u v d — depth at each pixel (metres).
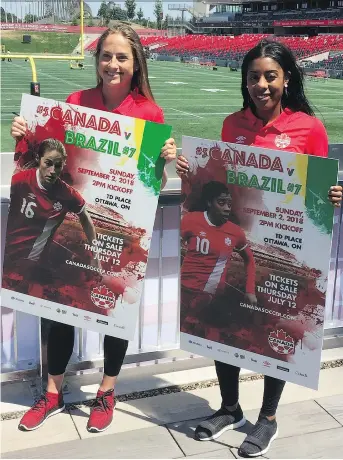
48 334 2.65
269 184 2.21
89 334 3.02
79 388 2.92
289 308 2.29
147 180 2.31
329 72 35.91
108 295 2.46
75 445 2.50
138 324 3.06
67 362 2.67
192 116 17.33
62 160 2.37
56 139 2.36
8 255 2.51
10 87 22.59
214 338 2.47
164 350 3.07
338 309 3.40
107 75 2.35
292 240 2.22
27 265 2.50
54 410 2.69
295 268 2.24
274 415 2.54
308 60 43.09
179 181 3.12
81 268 2.46
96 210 2.39
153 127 2.25
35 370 2.93
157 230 2.98
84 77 27.83
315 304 2.24
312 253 2.19
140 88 2.45
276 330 2.34
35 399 2.82
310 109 2.38
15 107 16.83
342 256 3.31
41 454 2.44
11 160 2.96
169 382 3.01
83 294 2.48
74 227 2.43
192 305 2.47
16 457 2.41
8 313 2.88
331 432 2.62
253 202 2.26
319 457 2.46
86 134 2.32
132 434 2.59
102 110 2.42
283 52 2.24
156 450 2.48
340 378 3.07
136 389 2.94
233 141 2.41
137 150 2.29
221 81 30.39
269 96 2.26
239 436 2.59
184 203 2.39
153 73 34.91
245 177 2.25
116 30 2.33
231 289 2.38
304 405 2.82
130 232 2.38
